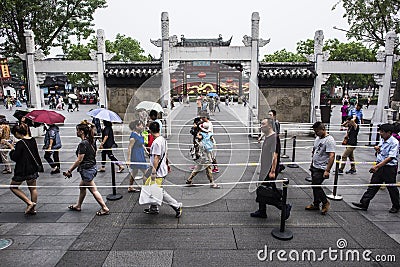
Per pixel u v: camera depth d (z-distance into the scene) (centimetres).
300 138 1245
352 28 1775
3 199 569
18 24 1444
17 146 486
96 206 536
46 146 736
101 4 1589
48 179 697
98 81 1269
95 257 380
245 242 416
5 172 742
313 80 1251
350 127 725
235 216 496
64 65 1257
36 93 1273
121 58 3569
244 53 1215
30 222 473
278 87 1259
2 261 370
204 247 404
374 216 497
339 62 1233
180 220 480
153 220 480
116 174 739
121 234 436
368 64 1220
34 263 367
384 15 1612
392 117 1181
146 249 398
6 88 4612
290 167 793
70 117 2202
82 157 488
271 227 458
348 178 704
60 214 502
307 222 475
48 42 1520
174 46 1213
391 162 504
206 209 523
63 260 373
